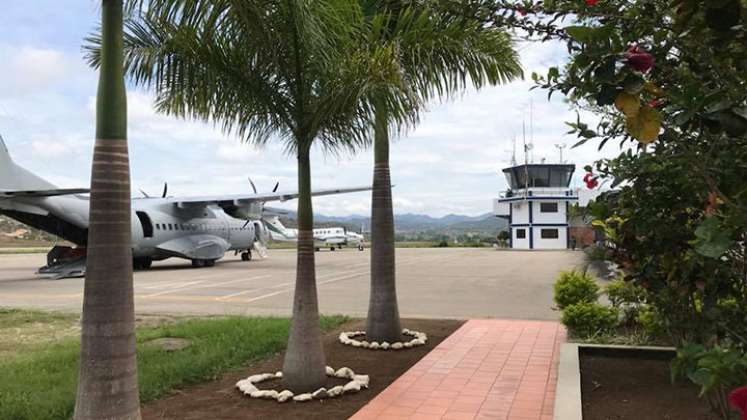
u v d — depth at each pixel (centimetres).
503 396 554
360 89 486
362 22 525
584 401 516
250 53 504
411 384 594
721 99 195
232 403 536
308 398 538
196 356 692
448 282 1872
